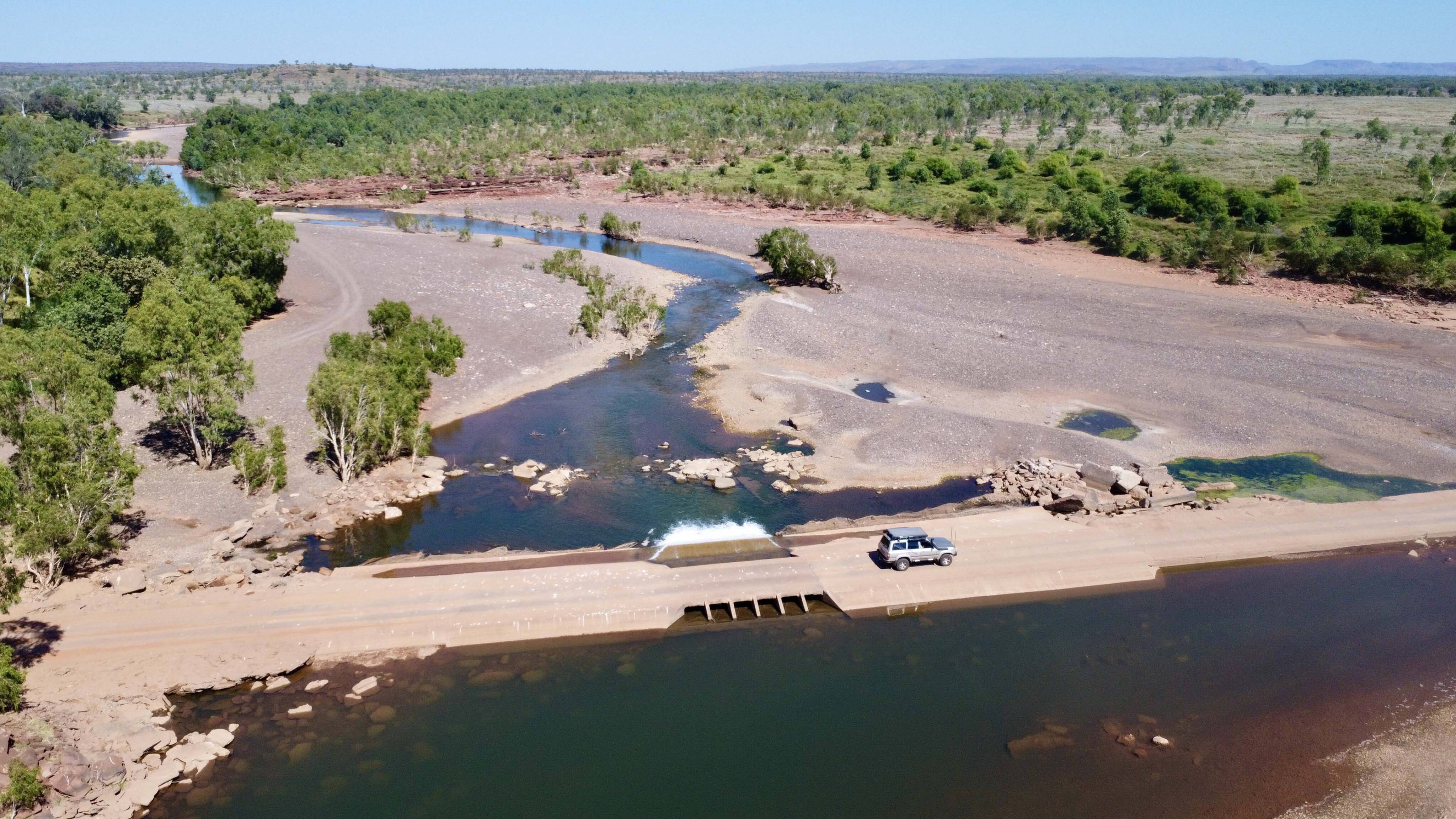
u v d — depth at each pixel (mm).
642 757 34844
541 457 63031
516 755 34812
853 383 77125
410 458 61188
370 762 34281
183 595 43438
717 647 42062
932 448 63844
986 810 32438
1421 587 48531
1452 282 99000
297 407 65875
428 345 74375
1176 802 33156
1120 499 56281
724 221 148500
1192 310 96812
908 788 33469
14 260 77000
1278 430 68062
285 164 184125
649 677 39781
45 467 42125
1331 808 33125
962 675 40438
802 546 49906
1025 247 128375
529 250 123250
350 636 41188
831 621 44312
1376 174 162375
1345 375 77938
